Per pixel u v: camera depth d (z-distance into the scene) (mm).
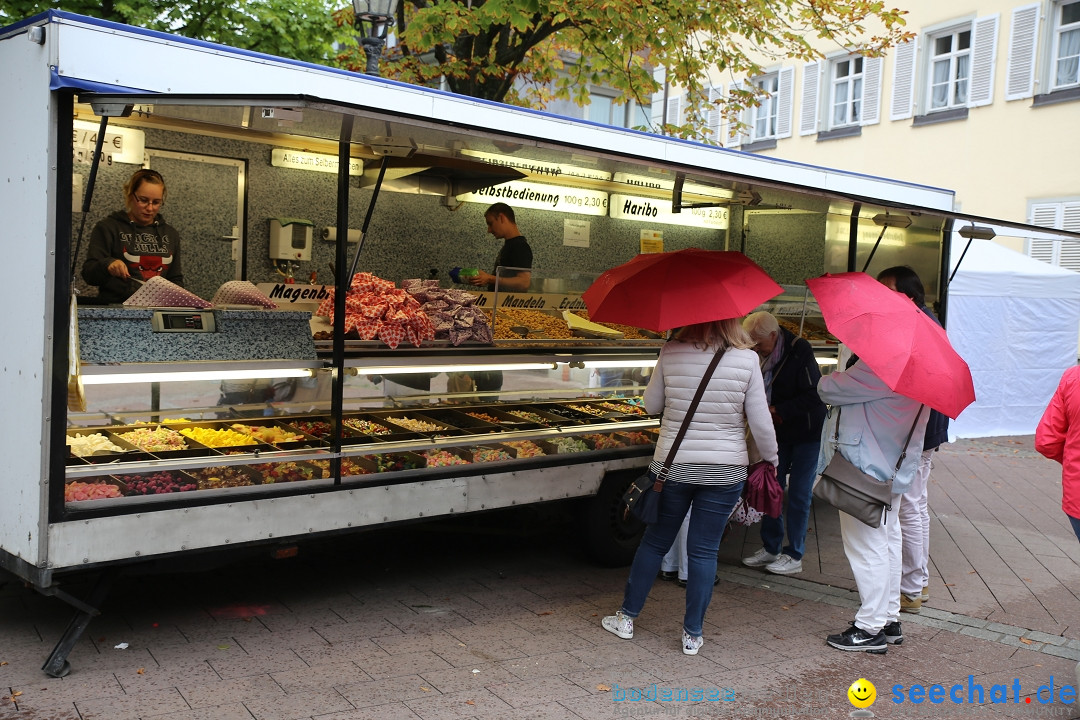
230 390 4602
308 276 6730
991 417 12531
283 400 4766
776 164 7457
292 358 4742
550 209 7957
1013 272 12234
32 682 3896
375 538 6477
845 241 8266
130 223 5543
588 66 12539
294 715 3688
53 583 4066
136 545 4094
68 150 3867
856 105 18062
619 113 19172
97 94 3789
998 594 5691
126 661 4164
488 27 10023
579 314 6570
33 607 4797
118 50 4062
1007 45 15148
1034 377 12742
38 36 3867
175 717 3627
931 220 6945
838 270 8336
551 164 5910
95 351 4172
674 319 4410
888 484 4562
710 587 4520
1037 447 4395
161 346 4371
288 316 4820
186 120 5723
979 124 15648
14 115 4059
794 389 5922
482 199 7504
